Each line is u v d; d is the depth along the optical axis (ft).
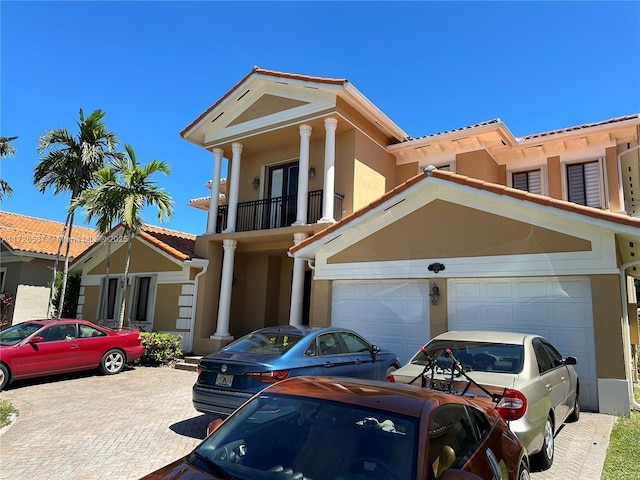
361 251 35.40
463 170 45.88
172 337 43.91
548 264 28.07
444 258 31.73
